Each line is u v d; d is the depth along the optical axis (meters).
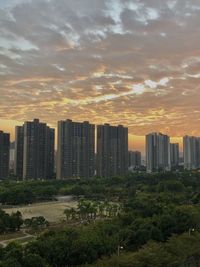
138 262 105.38
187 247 120.94
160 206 190.00
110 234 140.62
